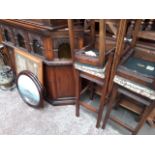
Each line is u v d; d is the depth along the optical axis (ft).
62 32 4.45
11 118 5.63
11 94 6.81
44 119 5.61
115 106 5.77
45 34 4.34
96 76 4.18
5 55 7.07
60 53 5.13
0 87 7.08
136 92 3.58
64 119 5.62
